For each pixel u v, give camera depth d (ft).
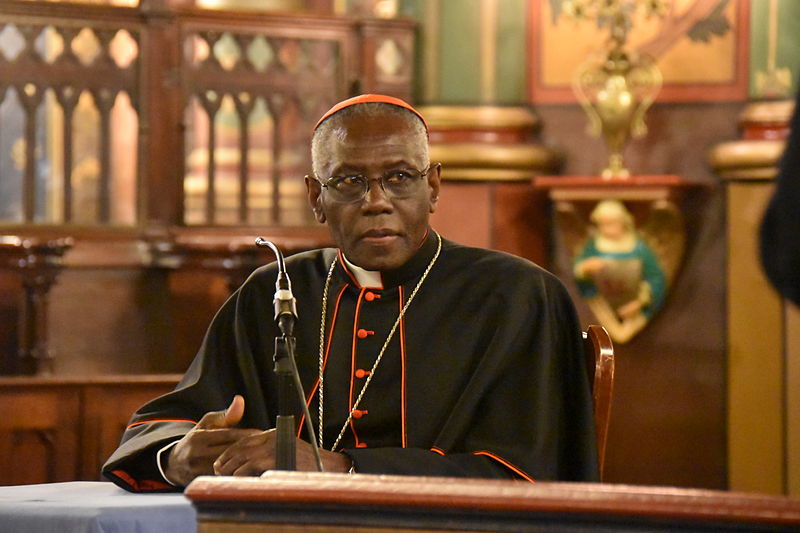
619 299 74.33
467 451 32.40
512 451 31.96
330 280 36.65
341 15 74.64
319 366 35.19
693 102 75.92
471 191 75.87
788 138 19.17
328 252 37.93
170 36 72.38
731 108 75.41
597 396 33.22
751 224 74.13
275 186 73.72
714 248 75.20
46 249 66.80
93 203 85.35
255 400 35.09
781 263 18.61
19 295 69.51
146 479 32.63
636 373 75.77
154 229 71.77
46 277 67.31
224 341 36.65
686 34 75.87
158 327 72.33
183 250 71.36
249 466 28.94
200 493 20.42
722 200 75.10
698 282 75.36
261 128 82.99
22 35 70.33
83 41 85.20
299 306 36.29
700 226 75.31
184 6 72.69
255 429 31.91
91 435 62.49
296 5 85.15
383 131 32.83
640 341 75.87
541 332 33.76
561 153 77.00
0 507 27.99
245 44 73.67
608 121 74.13
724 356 75.25
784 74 74.02
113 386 62.80
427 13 76.69
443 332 34.55
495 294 34.65
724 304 75.05
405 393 33.76
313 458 29.53
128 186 86.07
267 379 35.63
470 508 19.51
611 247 74.02
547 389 32.96
